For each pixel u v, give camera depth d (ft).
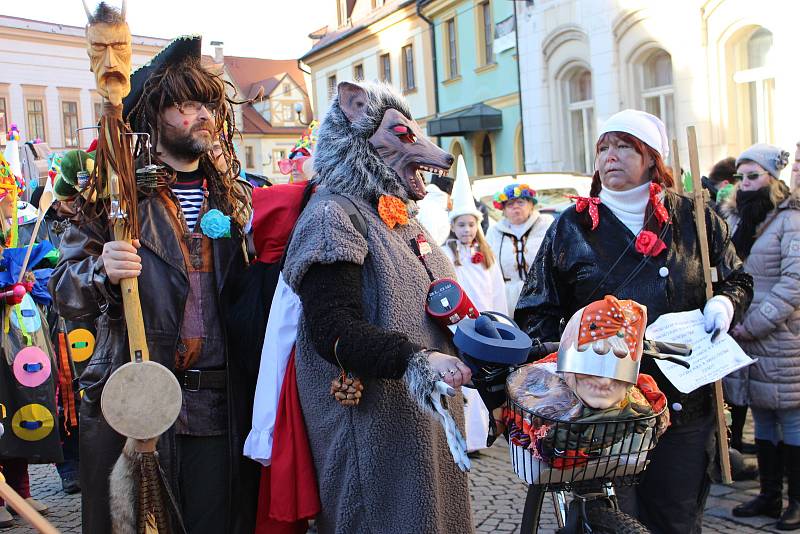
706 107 42.06
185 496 8.22
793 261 13.26
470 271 18.95
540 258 9.65
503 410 7.51
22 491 15.65
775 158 13.97
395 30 89.66
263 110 155.33
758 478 15.88
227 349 8.39
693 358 8.93
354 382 7.16
